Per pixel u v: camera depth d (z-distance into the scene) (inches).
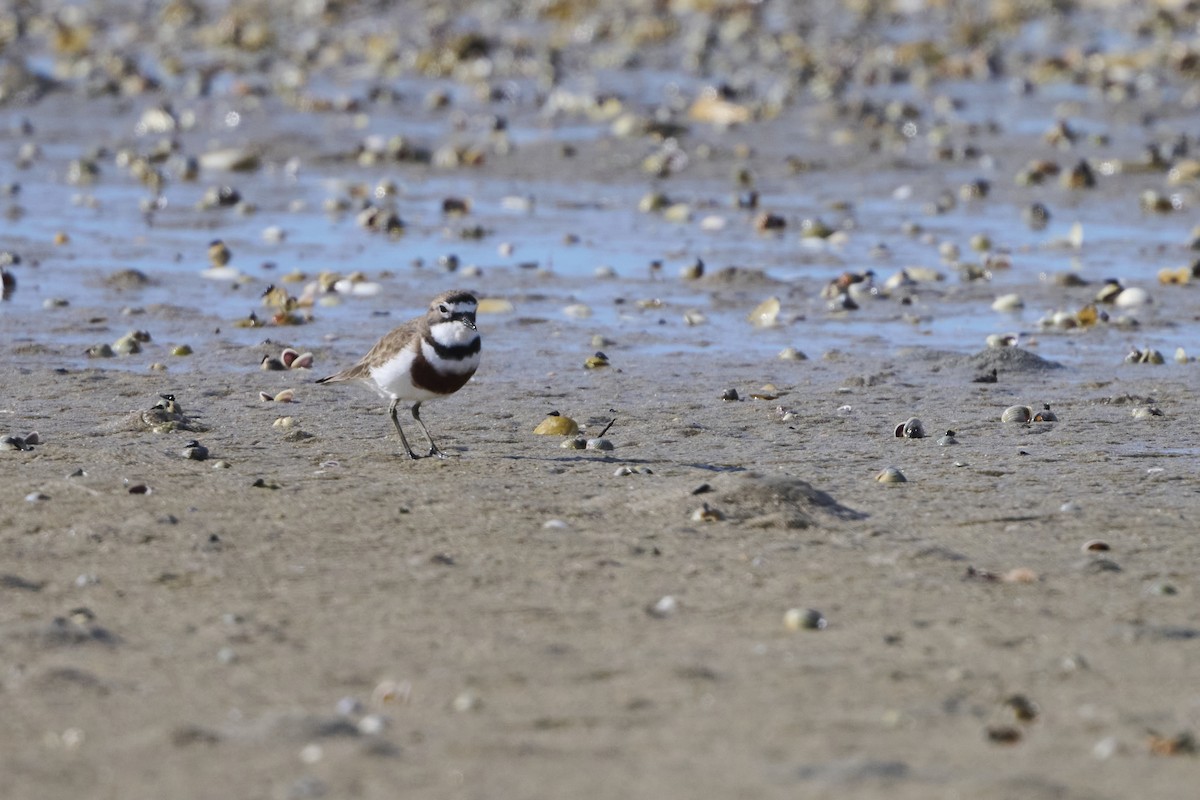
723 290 813.2
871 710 286.0
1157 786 249.9
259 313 753.6
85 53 1663.4
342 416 559.5
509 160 1203.2
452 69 1628.9
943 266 871.7
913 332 727.1
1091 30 1903.3
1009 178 1132.5
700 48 1768.0
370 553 386.3
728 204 1052.5
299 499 434.3
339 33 1888.5
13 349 669.3
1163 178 1120.8
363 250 906.7
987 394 603.5
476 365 485.1
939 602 353.7
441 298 477.4
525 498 440.5
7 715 280.5
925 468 490.9
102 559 378.3
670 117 1338.6
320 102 1398.9
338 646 320.8
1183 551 399.2
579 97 1432.1
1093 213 1016.9
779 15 2074.3
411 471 475.2
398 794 245.8
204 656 314.3
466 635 328.5
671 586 364.2
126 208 1018.1
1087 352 684.1
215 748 265.0
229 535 398.6
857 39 1834.4
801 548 395.2
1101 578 374.9
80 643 320.2
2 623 332.5
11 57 1603.1
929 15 2070.6
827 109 1385.3
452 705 287.7
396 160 1197.1
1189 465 495.5
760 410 576.7
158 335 703.7
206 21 1963.6
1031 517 431.2
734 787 248.2
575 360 664.4
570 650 319.3
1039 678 305.0
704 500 428.5
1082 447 520.7
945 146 1229.1
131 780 251.9
